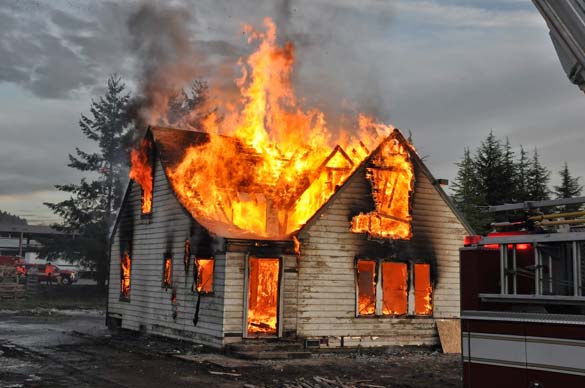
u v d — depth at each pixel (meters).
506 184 44.28
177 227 20.06
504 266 7.93
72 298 44.03
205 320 18.02
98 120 49.97
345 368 15.35
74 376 13.27
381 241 19.59
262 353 16.67
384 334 19.28
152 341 20.28
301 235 18.28
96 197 49.03
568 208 18.83
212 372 14.06
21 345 18.84
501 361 7.88
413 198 20.23
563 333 7.25
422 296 20.36
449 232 20.81
